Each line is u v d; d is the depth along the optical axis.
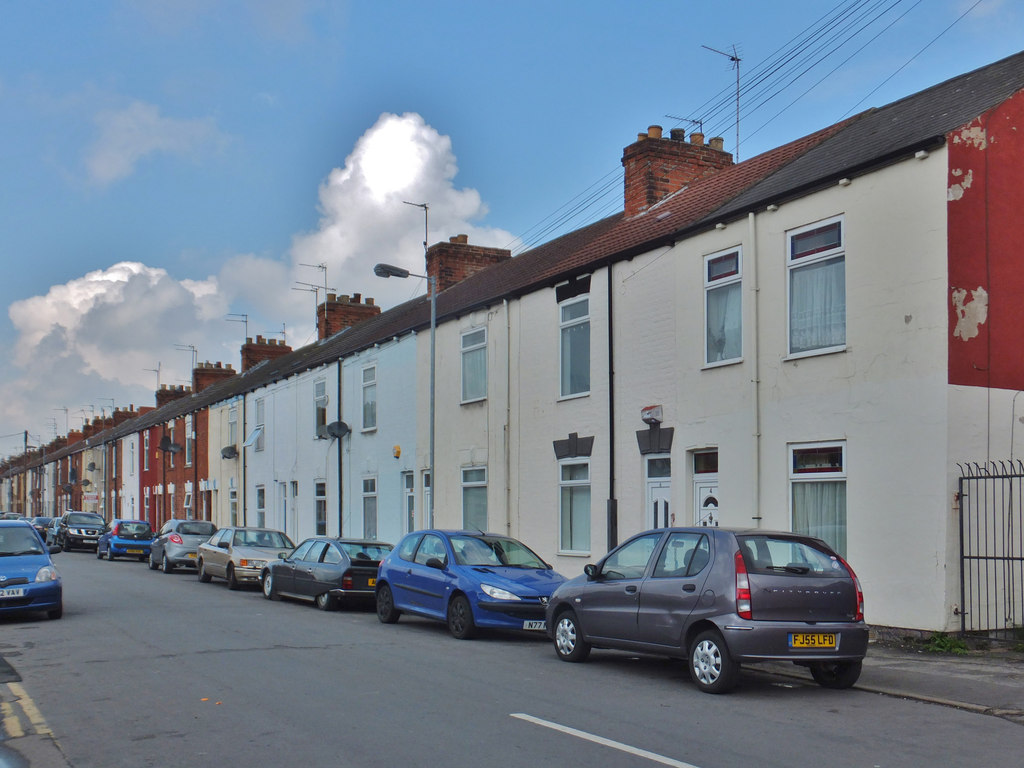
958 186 12.02
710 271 15.44
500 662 11.16
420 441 24.42
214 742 7.17
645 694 9.13
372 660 11.15
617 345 17.38
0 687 9.42
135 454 56.81
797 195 13.78
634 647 10.16
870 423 12.52
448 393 23.03
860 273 12.80
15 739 7.33
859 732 7.53
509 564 14.33
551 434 19.08
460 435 22.38
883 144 13.41
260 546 23.03
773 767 6.46
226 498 40.19
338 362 29.67
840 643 9.10
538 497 19.39
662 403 16.19
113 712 8.24
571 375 18.81
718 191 17.59
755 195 15.05
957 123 12.21
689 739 7.26
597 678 10.06
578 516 18.34
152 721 7.89
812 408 13.33
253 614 16.36
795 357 13.63
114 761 6.70
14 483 111.19
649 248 16.67
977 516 11.69
